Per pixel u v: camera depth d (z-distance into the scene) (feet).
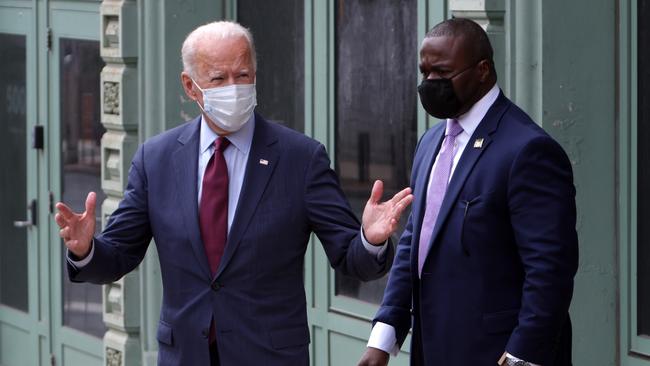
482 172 24.32
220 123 24.71
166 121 42.52
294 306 25.16
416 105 35.12
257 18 42.19
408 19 35.35
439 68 24.73
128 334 45.09
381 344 26.30
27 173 52.90
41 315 52.34
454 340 24.71
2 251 55.62
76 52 48.60
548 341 23.56
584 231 29.76
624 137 29.43
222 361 24.80
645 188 29.27
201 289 24.91
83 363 49.42
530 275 23.58
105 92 45.01
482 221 24.23
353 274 24.27
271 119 41.88
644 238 29.40
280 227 24.89
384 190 36.70
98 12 46.75
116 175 45.03
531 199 23.76
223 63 24.48
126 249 25.66
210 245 24.91
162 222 25.27
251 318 24.75
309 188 25.12
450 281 24.71
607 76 29.53
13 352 55.16
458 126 25.18
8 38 54.19
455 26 24.86
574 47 29.27
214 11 43.01
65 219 24.35
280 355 24.89
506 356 23.76
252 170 25.07
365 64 37.22
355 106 37.76
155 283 42.68
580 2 29.22
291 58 40.57
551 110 29.25
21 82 53.16
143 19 42.78
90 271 24.82
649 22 28.94
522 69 29.48
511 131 24.32
